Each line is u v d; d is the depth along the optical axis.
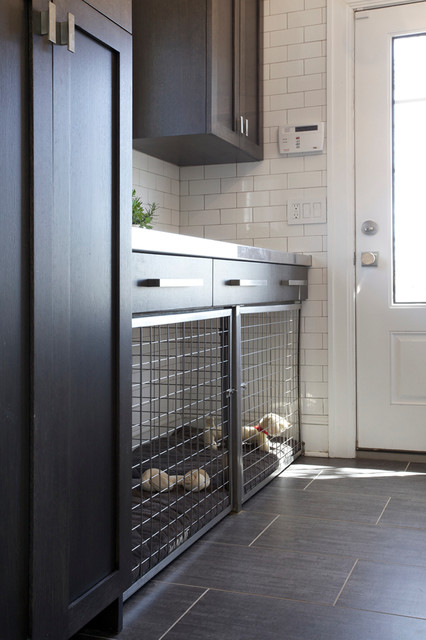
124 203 1.65
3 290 1.25
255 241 3.58
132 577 1.83
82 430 1.51
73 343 1.47
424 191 3.36
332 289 3.45
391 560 2.09
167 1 2.93
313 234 3.48
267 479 2.93
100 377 1.58
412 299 3.39
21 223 1.30
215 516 2.40
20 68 1.29
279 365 3.48
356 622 1.69
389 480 3.01
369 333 3.42
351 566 2.04
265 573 2.00
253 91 3.41
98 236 1.56
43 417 1.36
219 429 2.99
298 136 3.46
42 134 1.34
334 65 3.41
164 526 2.12
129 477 1.71
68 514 1.46
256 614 1.74
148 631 1.66
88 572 1.55
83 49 1.49
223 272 2.38
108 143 1.60
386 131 3.38
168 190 3.60
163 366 3.37
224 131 3.03
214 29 2.91
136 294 1.77
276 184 3.54
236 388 2.59
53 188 1.38
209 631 1.66
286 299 3.13
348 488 2.89
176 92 2.93
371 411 3.44
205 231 3.68
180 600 1.83
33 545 1.34
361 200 3.42
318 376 3.49
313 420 3.51
